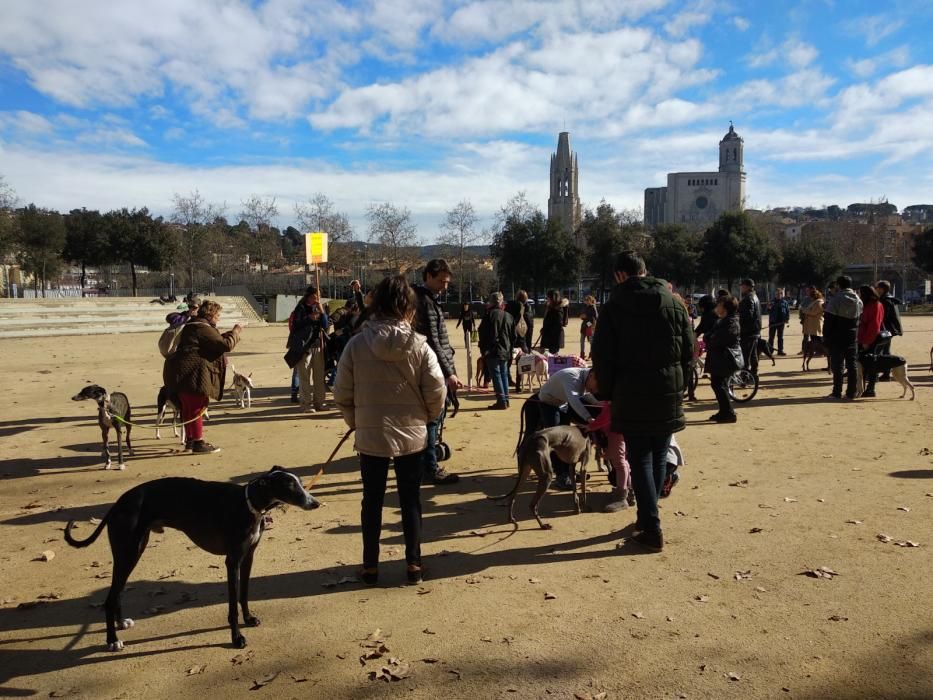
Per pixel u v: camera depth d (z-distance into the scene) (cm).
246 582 406
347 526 588
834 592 441
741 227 6406
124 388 1465
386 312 454
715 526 570
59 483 729
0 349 2564
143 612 433
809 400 1217
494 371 1162
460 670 358
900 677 343
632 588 454
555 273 5994
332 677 354
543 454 570
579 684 343
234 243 7756
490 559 510
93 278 9600
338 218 6856
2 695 343
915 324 3716
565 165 15938
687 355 527
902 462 763
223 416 1122
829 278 6512
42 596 458
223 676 358
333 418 1095
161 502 391
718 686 339
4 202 5516
